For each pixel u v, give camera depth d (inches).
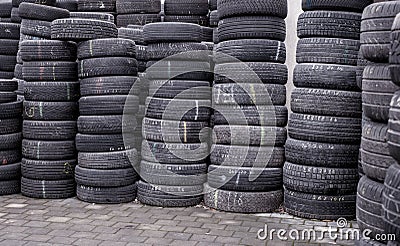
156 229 202.4
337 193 214.4
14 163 260.2
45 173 248.8
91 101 241.0
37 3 307.1
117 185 240.7
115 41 240.5
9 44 339.3
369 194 149.8
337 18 214.4
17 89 273.7
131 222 211.8
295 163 221.5
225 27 231.5
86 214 223.3
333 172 213.0
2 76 340.2
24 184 253.9
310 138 216.2
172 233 197.6
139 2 321.4
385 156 149.2
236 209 226.1
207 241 188.5
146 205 239.5
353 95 212.1
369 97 157.6
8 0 381.1
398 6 151.1
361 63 202.8
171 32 232.7
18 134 261.0
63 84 250.5
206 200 235.9
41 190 249.4
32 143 250.5
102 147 240.8
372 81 156.3
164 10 313.1
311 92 215.5
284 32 234.5
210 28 292.7
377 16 155.3
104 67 238.5
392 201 124.6
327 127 212.8
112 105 239.3
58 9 282.4
